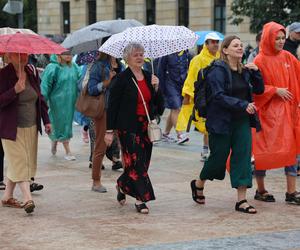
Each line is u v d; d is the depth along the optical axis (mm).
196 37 12273
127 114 11156
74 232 10062
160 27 12102
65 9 77938
